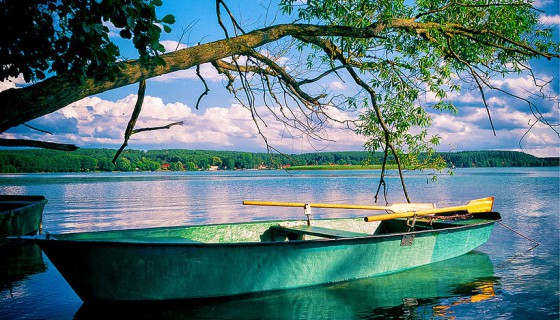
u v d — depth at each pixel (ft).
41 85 11.40
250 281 20.39
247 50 15.80
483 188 117.29
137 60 13.33
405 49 20.45
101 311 19.30
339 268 22.76
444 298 21.50
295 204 27.45
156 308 19.15
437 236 26.73
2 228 32.71
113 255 18.01
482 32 19.75
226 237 26.21
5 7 11.00
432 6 20.26
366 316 18.99
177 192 108.99
